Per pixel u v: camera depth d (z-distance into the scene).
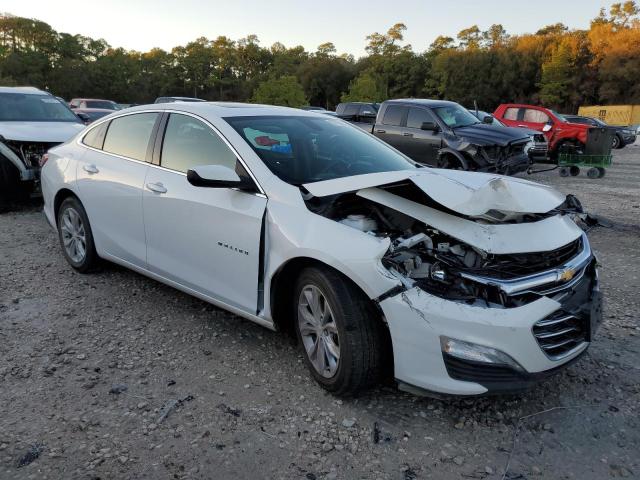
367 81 66.00
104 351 3.66
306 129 4.10
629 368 3.50
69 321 4.13
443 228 2.89
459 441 2.76
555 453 2.67
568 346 2.91
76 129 8.63
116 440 2.72
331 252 2.90
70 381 3.28
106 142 4.73
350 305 2.88
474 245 2.80
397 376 2.83
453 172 4.06
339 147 4.03
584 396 3.17
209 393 3.16
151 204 4.05
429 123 11.47
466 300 2.68
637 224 7.83
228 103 4.41
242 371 3.41
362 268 2.79
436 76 80.88
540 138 13.88
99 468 2.52
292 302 3.47
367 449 2.69
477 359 2.62
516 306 2.68
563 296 2.87
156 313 4.29
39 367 3.44
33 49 95.06
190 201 3.73
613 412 3.02
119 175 4.38
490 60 76.31
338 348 3.01
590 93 70.00
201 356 3.61
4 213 7.90
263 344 3.78
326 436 2.78
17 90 9.44
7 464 2.54
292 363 3.52
